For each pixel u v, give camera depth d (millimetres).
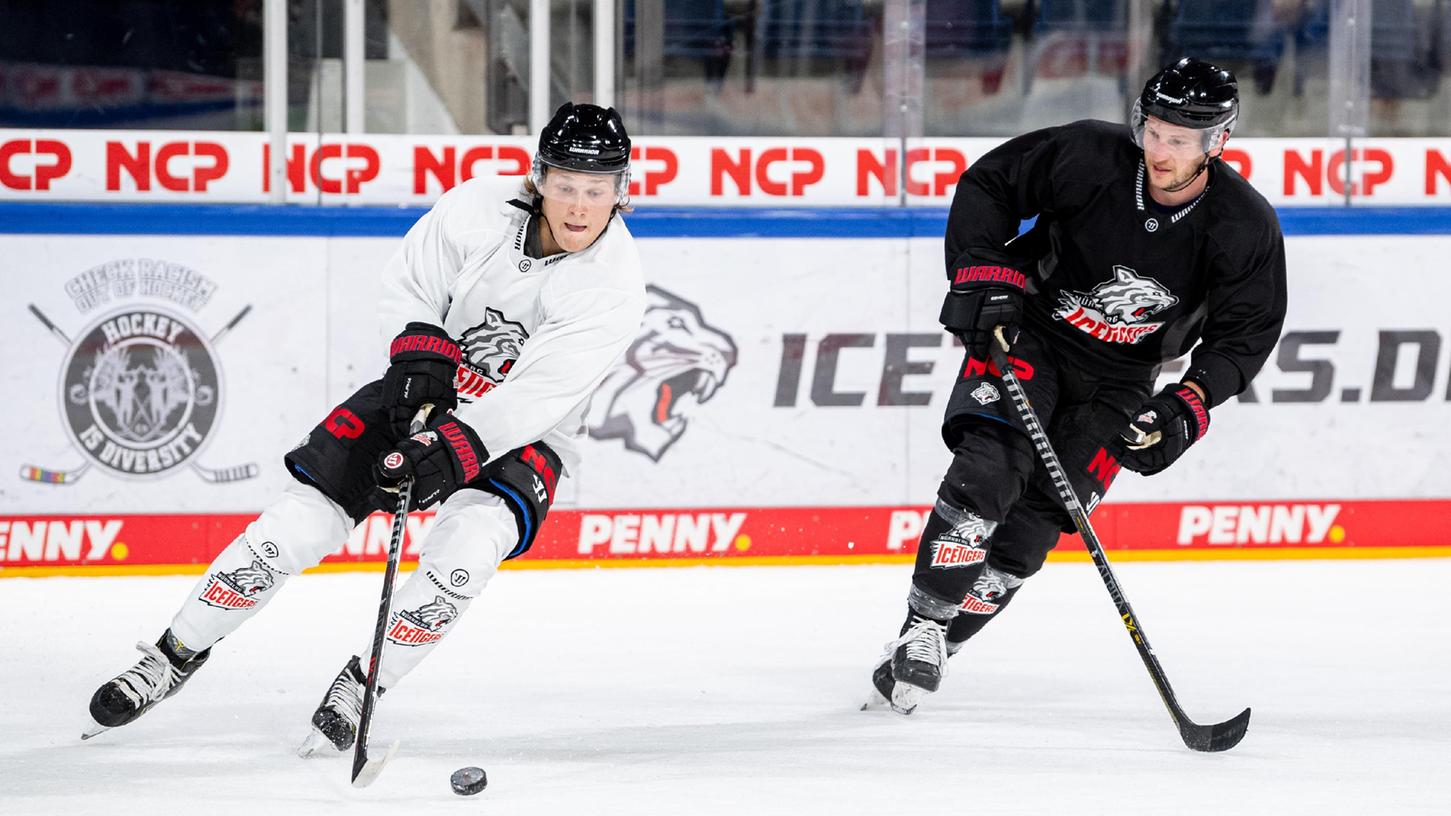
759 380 15031
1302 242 15367
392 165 15477
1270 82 16234
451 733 8617
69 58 14961
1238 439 15367
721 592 13594
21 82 14914
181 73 15117
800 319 15062
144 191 15180
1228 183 8703
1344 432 15477
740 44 15727
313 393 14594
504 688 9867
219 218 14367
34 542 14273
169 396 14367
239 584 8031
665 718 9070
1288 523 15469
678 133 15789
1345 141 16281
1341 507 15523
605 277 7961
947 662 10031
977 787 7473
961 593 8891
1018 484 8797
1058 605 12992
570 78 15641
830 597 13398
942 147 16047
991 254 8992
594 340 7910
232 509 14531
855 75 15875
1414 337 15516
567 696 9656
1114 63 16156
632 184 15734
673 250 14852
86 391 14273
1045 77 16094
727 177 15844
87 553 14344
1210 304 9016
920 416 15242
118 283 14258
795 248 15000
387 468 7473
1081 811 7055
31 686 9805
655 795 7297
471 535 7789
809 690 9891
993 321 8797
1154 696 9711
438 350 7770
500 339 8148
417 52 15391
